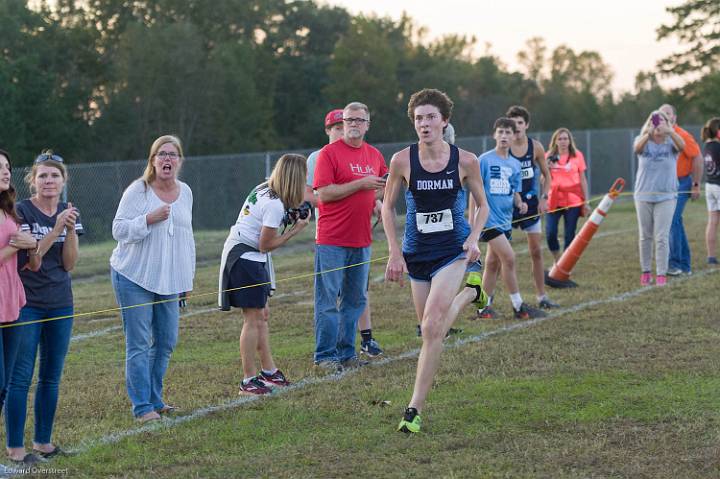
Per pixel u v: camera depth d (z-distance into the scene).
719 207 23.80
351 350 14.72
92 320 19.67
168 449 10.59
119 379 14.16
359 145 14.48
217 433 11.16
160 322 12.12
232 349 16.20
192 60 92.12
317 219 14.56
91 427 11.55
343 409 11.98
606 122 127.56
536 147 19.06
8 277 9.63
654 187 20.62
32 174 10.46
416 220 11.31
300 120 115.75
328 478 9.52
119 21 107.50
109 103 88.44
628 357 14.28
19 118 75.31
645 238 21.02
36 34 88.12
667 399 11.96
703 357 14.15
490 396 12.29
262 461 10.05
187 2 113.25
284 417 11.70
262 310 13.20
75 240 10.46
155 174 11.88
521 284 22.03
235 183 47.22
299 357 15.24
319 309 14.46
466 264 11.31
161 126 92.12
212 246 35.75
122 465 10.05
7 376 9.91
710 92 96.31
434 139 11.06
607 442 10.41
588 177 55.69
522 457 9.99
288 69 116.12
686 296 19.39
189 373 14.34
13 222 9.72
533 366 13.84
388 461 9.98
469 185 11.42
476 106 115.38
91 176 42.69
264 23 125.69
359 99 107.56
